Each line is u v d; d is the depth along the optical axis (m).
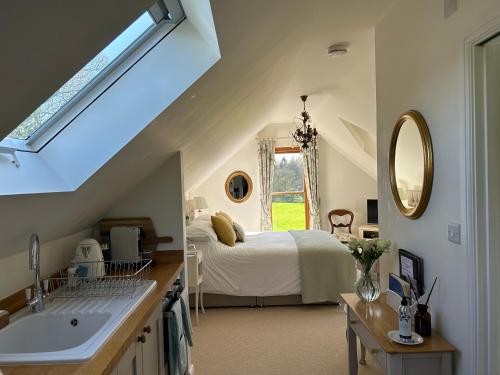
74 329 1.73
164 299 2.40
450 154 1.83
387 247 2.41
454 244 1.82
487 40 1.60
